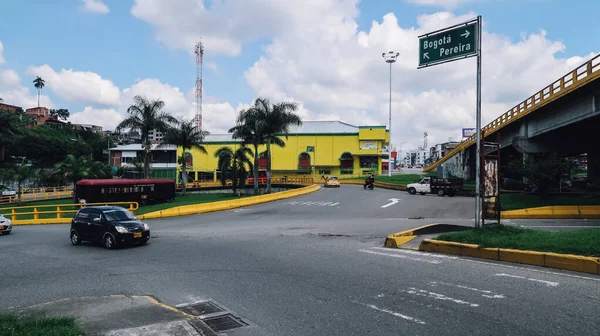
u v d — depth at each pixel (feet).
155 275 31.65
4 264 39.34
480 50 38.93
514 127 126.93
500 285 24.58
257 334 18.52
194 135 158.51
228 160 148.05
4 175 168.86
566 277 25.73
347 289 25.29
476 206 39.34
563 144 113.70
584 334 17.02
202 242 49.26
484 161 38.68
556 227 57.82
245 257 37.60
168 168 260.62
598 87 73.26
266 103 141.59
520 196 105.40
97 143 363.15
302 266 32.55
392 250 38.63
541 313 19.61
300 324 19.62
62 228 80.38
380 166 244.42
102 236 48.91
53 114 489.67
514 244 31.96
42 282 30.81
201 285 27.89
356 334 18.08
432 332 17.92
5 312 22.99
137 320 19.90
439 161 259.60
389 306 21.71
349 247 41.34
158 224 77.46
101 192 120.06
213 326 19.77
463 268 29.45
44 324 18.49
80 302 23.63
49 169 245.86
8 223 72.33
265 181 201.26
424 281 26.35
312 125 266.36
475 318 19.38
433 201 108.47
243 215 89.45
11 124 227.81
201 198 144.05
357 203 107.45
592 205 78.13
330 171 248.11
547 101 90.43
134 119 146.30
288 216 84.43
